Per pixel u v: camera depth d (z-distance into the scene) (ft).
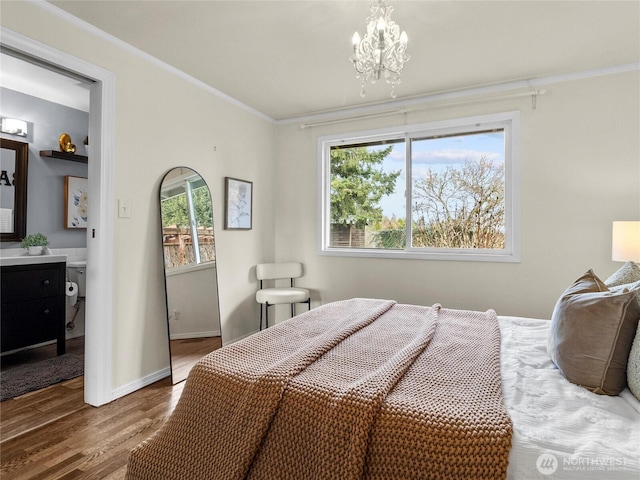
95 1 6.80
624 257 8.14
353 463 3.32
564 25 7.55
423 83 10.44
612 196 9.39
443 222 11.62
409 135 11.98
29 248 11.30
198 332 10.12
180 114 9.84
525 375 4.49
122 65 8.29
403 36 5.58
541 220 10.09
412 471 3.25
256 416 3.86
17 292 10.16
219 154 11.23
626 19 7.32
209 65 9.47
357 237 12.91
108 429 6.84
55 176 12.68
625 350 4.06
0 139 11.23
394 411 3.53
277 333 5.82
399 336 5.84
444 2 6.79
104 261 7.88
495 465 3.05
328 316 7.00
